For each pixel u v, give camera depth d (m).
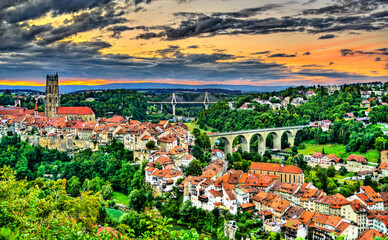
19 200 99.81
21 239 77.00
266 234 189.62
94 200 139.50
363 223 195.00
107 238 81.12
